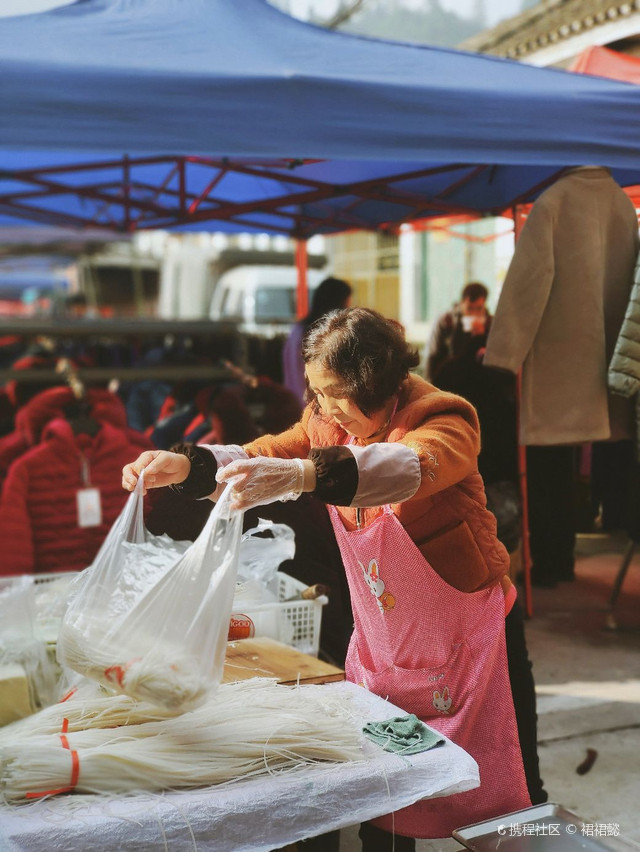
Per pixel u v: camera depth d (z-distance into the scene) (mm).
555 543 5324
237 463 1555
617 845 1741
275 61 2848
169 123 2502
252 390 4719
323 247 15078
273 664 2180
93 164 5156
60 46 2723
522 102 2918
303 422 2111
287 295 12680
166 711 1666
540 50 8883
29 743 1596
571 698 3719
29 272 19422
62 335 5328
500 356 3750
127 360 7328
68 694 1889
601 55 5031
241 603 2398
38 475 3703
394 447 1646
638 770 3133
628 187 4434
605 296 3914
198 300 17594
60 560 3777
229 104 2555
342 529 1979
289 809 1555
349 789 1604
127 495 3895
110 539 1722
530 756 2215
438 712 1994
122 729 1665
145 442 4023
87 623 1608
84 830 1429
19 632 2080
